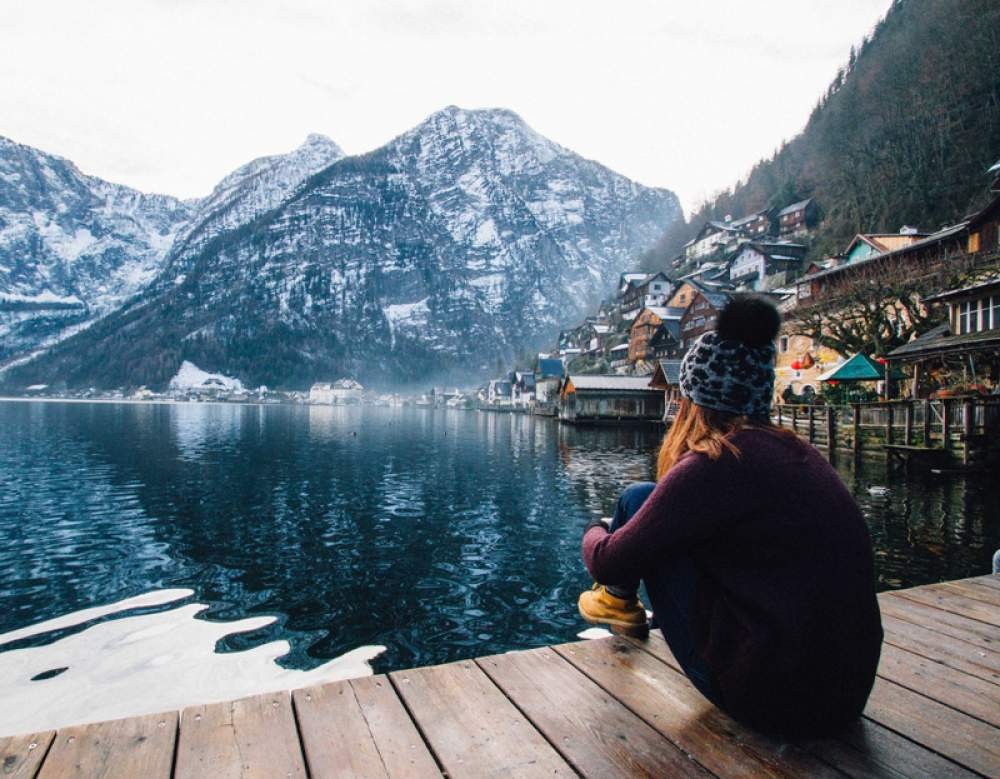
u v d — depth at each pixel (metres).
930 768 2.10
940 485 19.45
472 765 2.11
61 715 6.38
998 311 23.47
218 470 28.09
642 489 2.40
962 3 79.44
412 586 10.94
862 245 50.72
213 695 6.84
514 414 110.00
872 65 102.50
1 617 9.43
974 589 4.32
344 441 46.34
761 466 1.87
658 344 79.19
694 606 2.11
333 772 2.05
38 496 20.77
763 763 2.11
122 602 10.16
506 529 15.52
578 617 9.49
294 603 10.10
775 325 2.06
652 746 2.22
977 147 63.06
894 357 25.84
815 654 1.82
